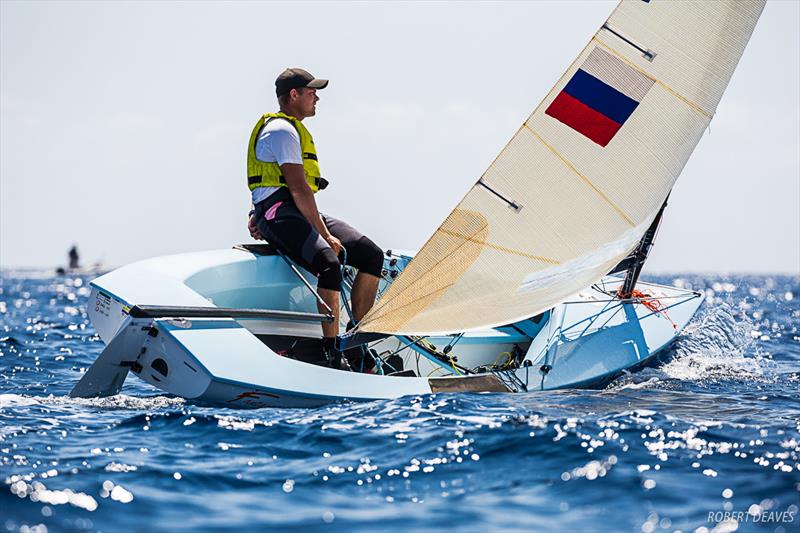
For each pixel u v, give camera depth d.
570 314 24.92
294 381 19.09
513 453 15.34
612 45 21.78
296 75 22.55
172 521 12.25
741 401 20.58
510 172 21.23
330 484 13.95
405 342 23.17
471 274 21.23
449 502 13.17
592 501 13.17
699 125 22.47
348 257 22.62
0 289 133.25
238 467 14.70
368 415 18.03
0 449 15.27
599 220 22.03
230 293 22.38
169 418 17.75
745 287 145.62
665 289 28.48
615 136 21.91
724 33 22.31
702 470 14.48
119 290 19.78
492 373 21.67
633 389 22.06
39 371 29.08
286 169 21.70
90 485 13.45
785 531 11.99
